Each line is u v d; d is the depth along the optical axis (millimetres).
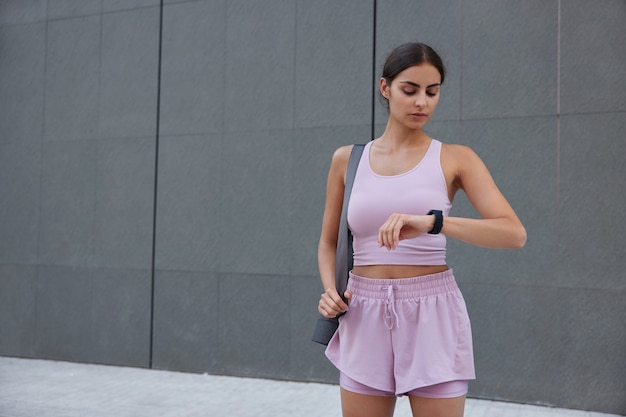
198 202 5656
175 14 5785
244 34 5539
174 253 5727
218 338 5543
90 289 6047
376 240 1812
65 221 6172
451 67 4875
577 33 4562
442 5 4914
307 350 5242
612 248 4438
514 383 4641
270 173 5418
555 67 4609
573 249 4527
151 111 5859
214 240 5582
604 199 4465
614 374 4402
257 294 5422
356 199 1824
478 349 4734
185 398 4734
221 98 5605
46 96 6277
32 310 6273
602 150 4480
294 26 5375
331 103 5246
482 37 4801
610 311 4426
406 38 5023
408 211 1739
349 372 1825
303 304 5270
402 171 1794
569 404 4508
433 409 1724
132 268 5883
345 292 1828
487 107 4777
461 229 1643
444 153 1791
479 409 4453
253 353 5422
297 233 5312
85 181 6102
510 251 4668
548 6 4637
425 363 1720
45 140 6273
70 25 6195
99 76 6070
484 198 1754
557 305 4551
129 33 5961
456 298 1788
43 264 6246
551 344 4559
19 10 6406
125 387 5086
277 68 5422
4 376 5488
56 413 4301
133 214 5898
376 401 1815
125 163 5945
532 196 4637
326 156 5250
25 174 6348
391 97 1772
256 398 4730
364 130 5141
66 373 5605
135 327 5852
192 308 5648
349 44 5199
